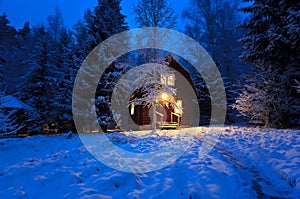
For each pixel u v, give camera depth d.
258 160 6.39
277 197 4.02
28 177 4.58
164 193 3.91
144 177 4.72
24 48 27.72
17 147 7.96
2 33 28.86
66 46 19.39
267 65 14.74
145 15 14.34
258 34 15.53
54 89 15.95
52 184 4.21
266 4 14.98
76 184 4.16
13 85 24.91
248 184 4.60
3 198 3.61
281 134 10.17
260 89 14.69
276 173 5.32
